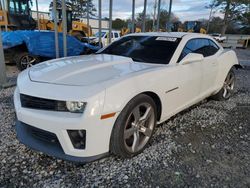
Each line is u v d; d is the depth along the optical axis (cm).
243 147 315
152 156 284
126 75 271
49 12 1575
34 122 244
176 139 330
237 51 2467
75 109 229
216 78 451
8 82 590
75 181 238
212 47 467
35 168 256
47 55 830
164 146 309
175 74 326
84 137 235
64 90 237
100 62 317
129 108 256
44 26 1487
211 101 513
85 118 227
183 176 250
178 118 407
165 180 243
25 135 265
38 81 259
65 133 233
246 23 5022
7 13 1280
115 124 250
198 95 401
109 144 253
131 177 246
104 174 249
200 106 476
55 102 235
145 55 363
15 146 297
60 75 266
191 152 297
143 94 278
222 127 377
